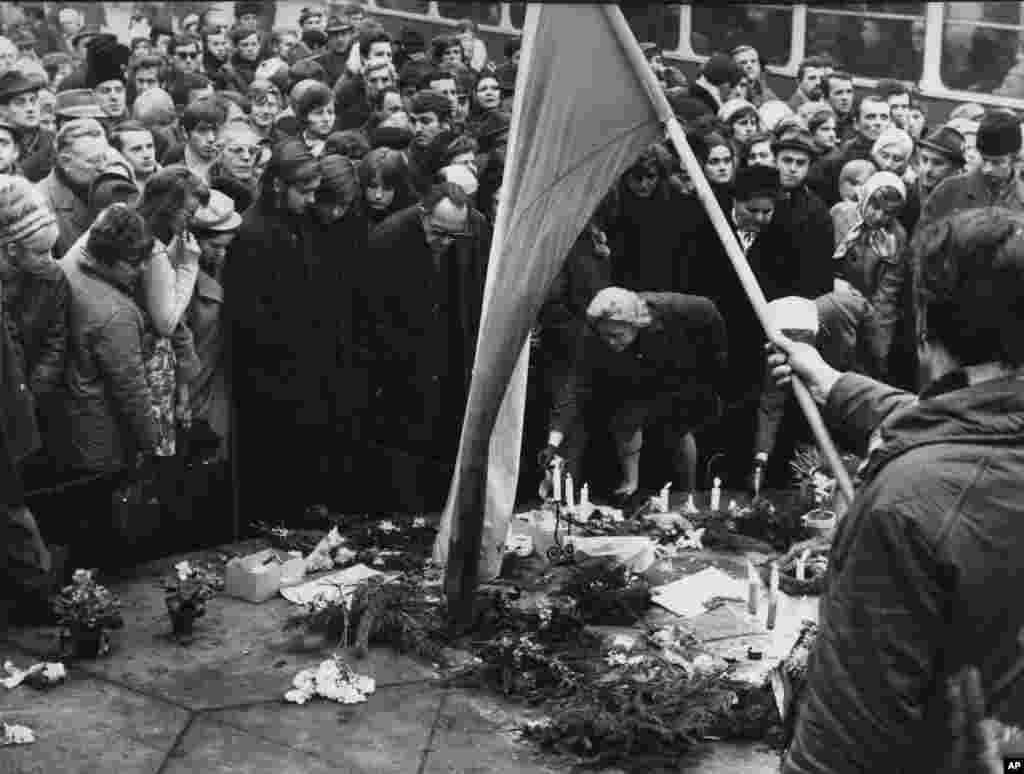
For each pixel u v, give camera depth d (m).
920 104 12.02
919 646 2.70
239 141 8.13
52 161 8.27
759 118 10.16
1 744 5.60
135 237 6.62
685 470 8.30
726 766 5.62
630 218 8.34
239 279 7.37
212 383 7.43
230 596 6.99
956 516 2.68
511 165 5.20
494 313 4.98
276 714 5.93
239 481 7.67
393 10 14.03
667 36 13.97
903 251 8.72
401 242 7.67
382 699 6.08
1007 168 8.61
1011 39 11.90
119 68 9.06
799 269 8.44
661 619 6.83
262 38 12.73
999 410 2.76
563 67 4.48
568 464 8.09
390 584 6.70
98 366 6.73
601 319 7.56
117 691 6.07
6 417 6.29
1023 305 2.82
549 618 6.54
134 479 7.03
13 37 13.12
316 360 7.56
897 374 8.98
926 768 2.80
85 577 6.37
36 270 6.44
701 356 7.94
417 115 9.60
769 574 7.33
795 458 8.57
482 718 5.95
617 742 5.68
